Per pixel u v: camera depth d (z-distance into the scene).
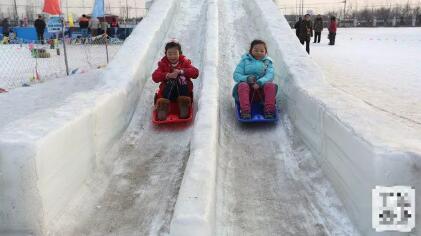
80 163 3.75
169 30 8.83
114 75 5.79
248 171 4.27
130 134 5.23
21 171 2.92
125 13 42.69
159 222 3.38
